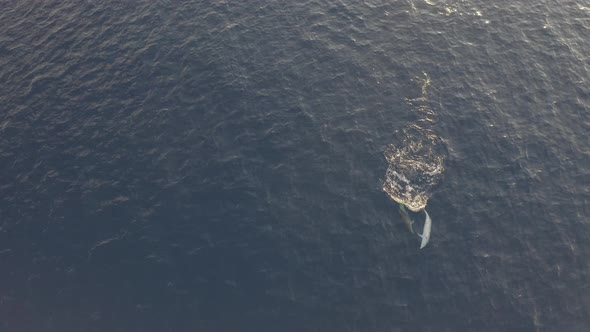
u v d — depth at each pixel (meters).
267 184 47.44
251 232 44.56
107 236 44.50
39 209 46.16
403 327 40.22
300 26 60.47
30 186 47.59
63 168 48.72
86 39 59.00
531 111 53.38
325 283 42.06
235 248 43.69
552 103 54.09
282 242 44.06
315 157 49.34
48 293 41.62
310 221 45.31
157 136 50.75
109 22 60.75
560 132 51.78
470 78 55.97
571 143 51.00
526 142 50.91
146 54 57.44
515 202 46.84
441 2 63.66
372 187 47.44
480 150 50.12
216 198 46.53
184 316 40.34
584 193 47.62
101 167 48.72
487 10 62.88
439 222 45.47
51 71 56.09
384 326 40.19
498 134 51.38
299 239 44.28
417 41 59.25
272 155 49.41
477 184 47.81
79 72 55.94
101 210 45.97
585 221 45.97
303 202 46.44
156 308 40.72
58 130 51.38
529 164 49.38
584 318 41.03
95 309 40.78
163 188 47.16
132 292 41.53
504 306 41.41
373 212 45.91
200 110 52.62
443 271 42.91
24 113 52.62
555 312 41.25
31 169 48.69
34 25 60.59
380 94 54.34
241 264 42.84
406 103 53.59
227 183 47.44
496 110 53.31
